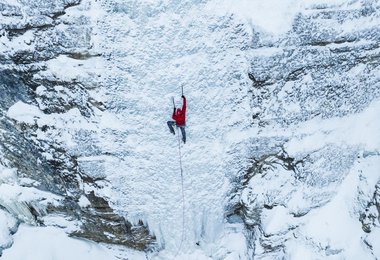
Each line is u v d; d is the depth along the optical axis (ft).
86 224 42.75
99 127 36.24
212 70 35.35
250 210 41.32
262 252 42.22
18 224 44.52
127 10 32.35
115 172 37.93
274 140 38.75
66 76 34.17
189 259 43.19
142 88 34.91
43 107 36.68
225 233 43.73
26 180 41.70
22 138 38.42
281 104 37.60
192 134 37.14
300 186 40.75
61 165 38.75
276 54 34.71
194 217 40.96
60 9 31.81
